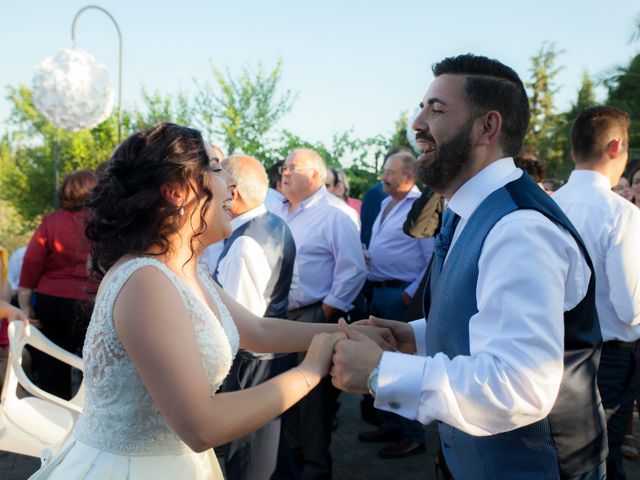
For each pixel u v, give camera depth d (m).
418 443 3.80
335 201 4.42
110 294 1.33
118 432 1.37
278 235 2.80
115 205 1.39
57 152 10.91
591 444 1.49
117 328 1.30
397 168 4.34
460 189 1.56
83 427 1.44
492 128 1.51
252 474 2.66
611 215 2.44
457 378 1.32
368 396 4.41
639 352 3.45
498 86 1.50
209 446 1.28
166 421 1.36
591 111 2.62
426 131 1.56
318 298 3.83
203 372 1.31
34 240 3.95
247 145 12.38
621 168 2.63
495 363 1.29
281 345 1.88
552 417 1.44
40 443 2.39
